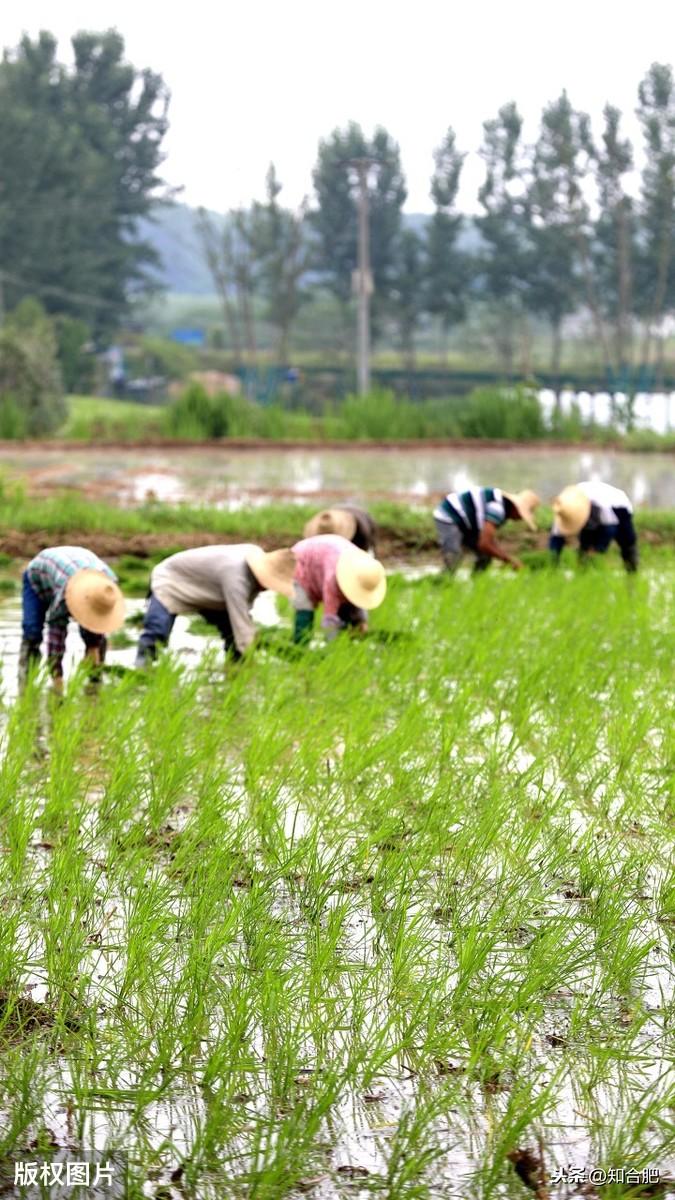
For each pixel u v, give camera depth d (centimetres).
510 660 1580
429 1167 645
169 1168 640
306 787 1114
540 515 3061
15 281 12850
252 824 1029
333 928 822
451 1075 714
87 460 4969
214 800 1030
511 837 1023
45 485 3900
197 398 6075
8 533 2686
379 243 14025
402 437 6181
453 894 928
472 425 6178
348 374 14175
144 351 14875
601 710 1352
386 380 14275
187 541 2714
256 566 1475
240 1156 645
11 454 5209
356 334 14662
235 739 1302
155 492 3731
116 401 11638
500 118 12912
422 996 773
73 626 1827
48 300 13175
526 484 4178
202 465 4794
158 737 1206
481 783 1135
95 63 14625
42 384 6188
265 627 1789
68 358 11819
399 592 2003
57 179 13175
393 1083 708
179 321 19912
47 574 1416
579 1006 764
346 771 1138
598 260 12725
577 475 4566
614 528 2178
